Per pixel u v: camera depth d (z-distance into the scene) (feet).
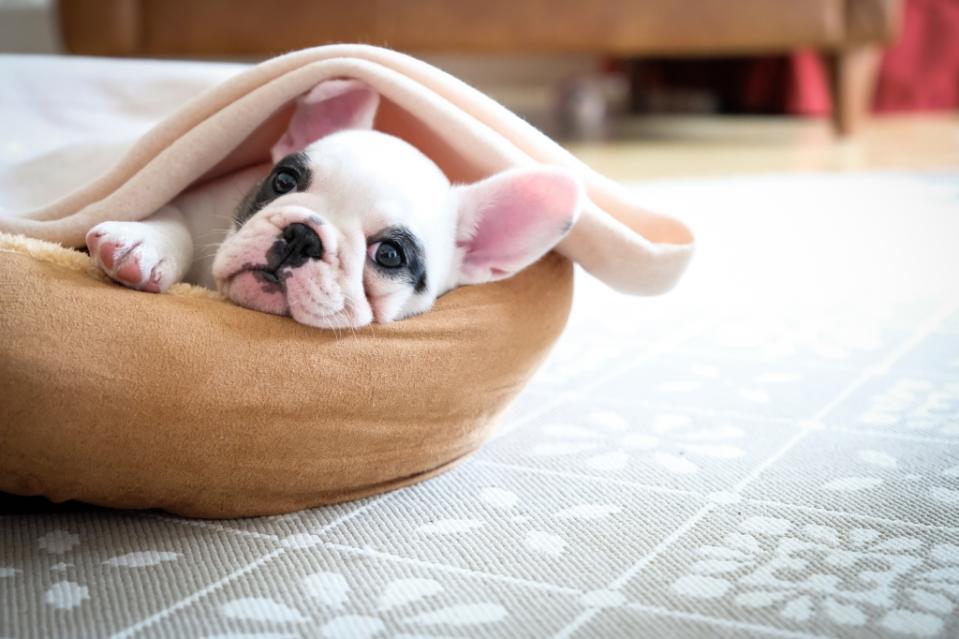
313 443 2.66
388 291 2.77
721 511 2.73
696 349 3.60
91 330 2.55
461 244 2.93
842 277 4.28
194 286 2.84
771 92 10.32
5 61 3.63
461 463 2.91
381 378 2.70
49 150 3.36
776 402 3.23
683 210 5.62
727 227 5.23
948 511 2.72
